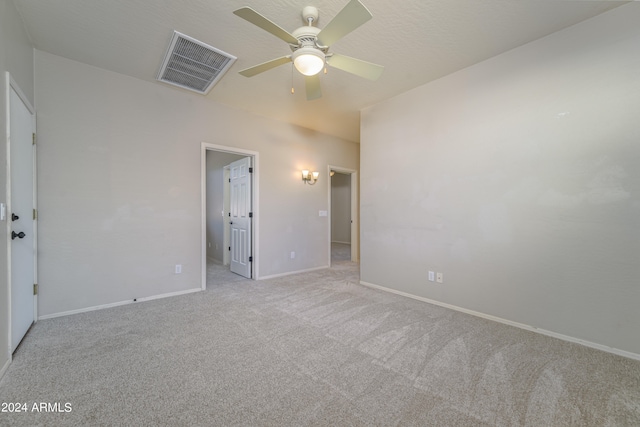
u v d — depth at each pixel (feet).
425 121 10.98
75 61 9.41
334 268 17.53
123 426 4.56
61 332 8.00
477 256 9.53
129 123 10.47
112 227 10.14
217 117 12.81
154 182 11.06
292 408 5.01
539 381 5.86
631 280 6.86
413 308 10.25
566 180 7.76
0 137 5.98
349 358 6.75
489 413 4.91
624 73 6.93
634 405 5.12
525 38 8.15
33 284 8.51
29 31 7.86
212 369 6.23
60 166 9.14
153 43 8.42
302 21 7.26
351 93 11.80
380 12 6.98
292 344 7.44
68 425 4.56
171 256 11.52
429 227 10.89
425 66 9.65
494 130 9.10
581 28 7.47
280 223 15.38
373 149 13.04
